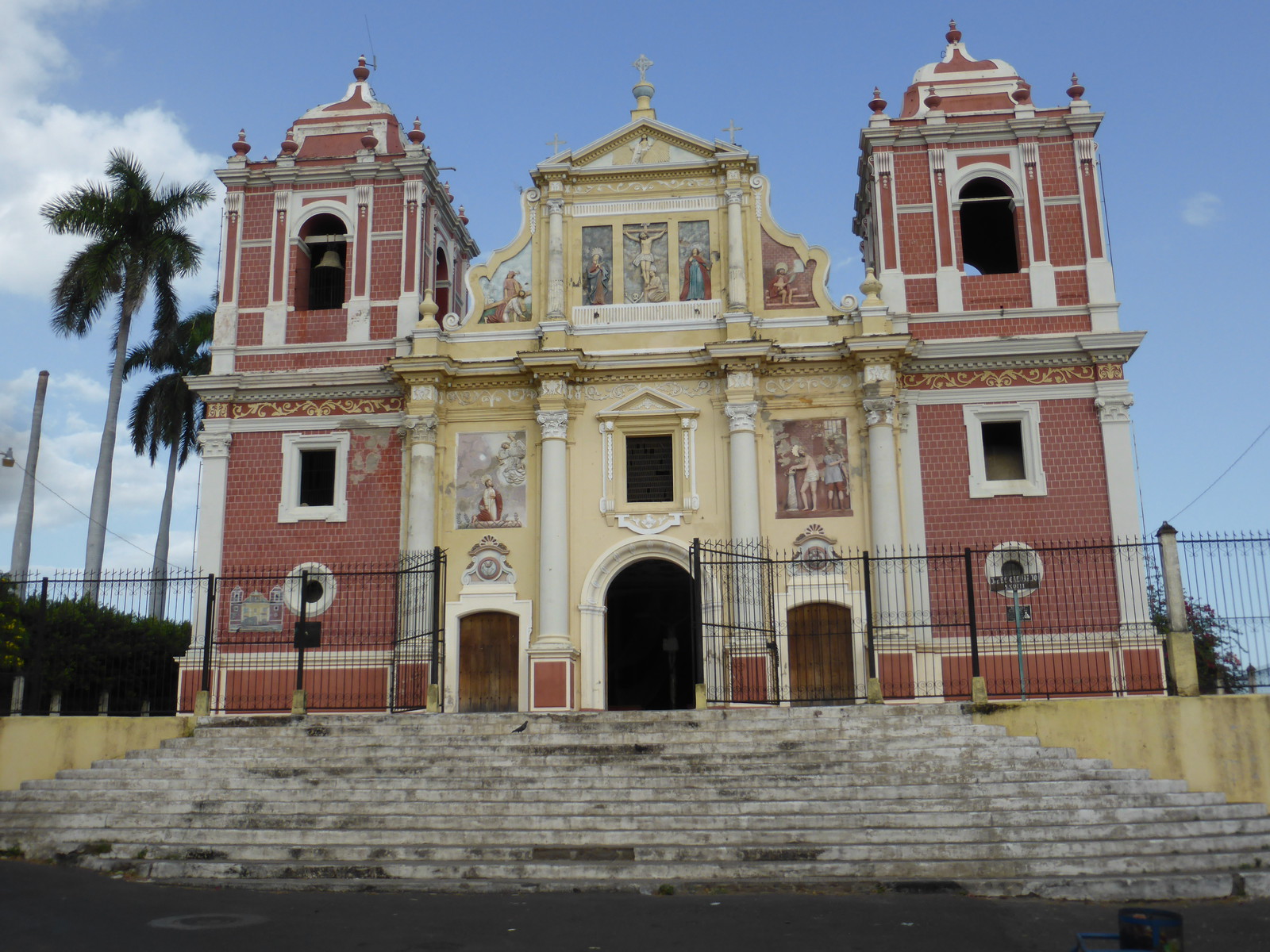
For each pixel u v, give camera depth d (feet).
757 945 40.65
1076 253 99.66
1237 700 63.21
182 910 45.83
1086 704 64.44
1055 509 93.66
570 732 65.16
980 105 104.88
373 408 101.30
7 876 52.06
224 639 97.04
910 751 61.72
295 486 100.58
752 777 58.85
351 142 108.99
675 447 97.71
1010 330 98.17
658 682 105.81
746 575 92.73
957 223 101.24
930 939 41.60
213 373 103.40
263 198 107.45
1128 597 90.68
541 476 97.40
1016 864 50.29
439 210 113.29
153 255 133.08
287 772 62.13
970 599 69.21
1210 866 51.21
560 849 52.49
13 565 130.00
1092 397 95.50
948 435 96.12
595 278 102.01
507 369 99.14
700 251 101.65
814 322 99.25
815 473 95.96
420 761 63.10
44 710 87.71
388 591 97.04
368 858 52.65
